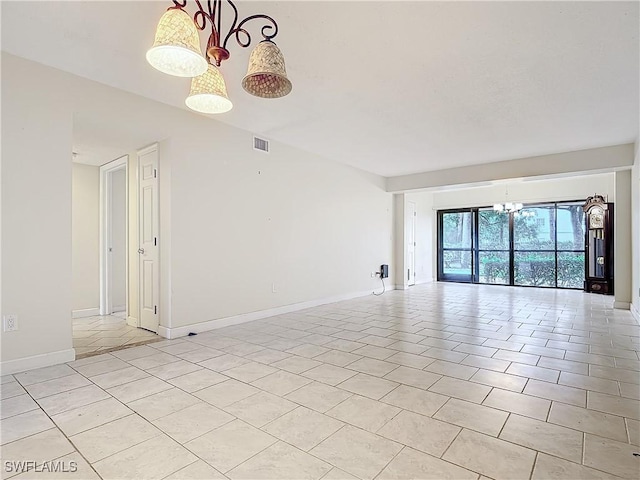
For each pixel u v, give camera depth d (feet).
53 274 9.30
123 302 16.83
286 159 16.37
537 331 12.89
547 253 26.32
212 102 6.27
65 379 8.29
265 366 9.20
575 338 11.90
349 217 20.71
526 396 7.38
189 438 5.80
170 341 11.56
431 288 25.76
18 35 7.84
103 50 8.48
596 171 17.19
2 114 8.52
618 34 7.64
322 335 12.34
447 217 30.73
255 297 14.87
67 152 9.54
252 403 7.07
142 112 11.12
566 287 25.59
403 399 7.25
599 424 6.23
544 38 7.82
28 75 8.90
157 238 12.44
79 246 15.60
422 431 6.02
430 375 8.56
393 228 25.25
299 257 17.16
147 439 5.76
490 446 5.57
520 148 16.85
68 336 9.57
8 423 6.25
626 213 17.30
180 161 12.16
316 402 7.11
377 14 6.98
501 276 28.09
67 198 9.53
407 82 10.02
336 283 19.70
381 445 5.60
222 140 13.51
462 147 16.70
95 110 10.07
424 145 16.40
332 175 19.34
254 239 14.82
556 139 15.39
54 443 5.64
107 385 7.95
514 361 9.56
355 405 6.98
